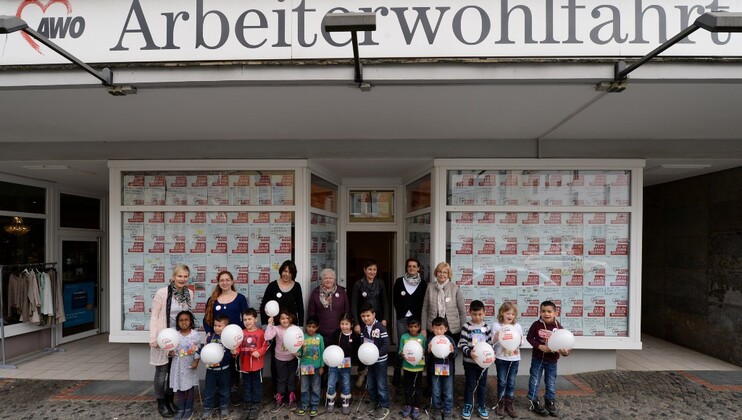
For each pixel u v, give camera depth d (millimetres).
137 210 5117
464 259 5070
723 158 4977
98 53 3117
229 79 3059
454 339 4250
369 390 4102
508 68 3002
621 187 5074
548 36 3008
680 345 6336
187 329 3885
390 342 6305
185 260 5113
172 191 5148
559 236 5070
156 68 3084
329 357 3797
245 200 5129
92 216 7582
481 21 3016
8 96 3398
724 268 5562
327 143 5055
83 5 3121
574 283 5039
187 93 3342
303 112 3914
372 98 3502
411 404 3912
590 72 2984
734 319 5406
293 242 5062
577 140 5023
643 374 4984
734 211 5430
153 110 3822
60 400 4379
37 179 6289
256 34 3066
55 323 6391
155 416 4012
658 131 4641
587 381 4758
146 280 5102
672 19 2984
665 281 6695
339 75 3041
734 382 4762
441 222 5051
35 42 3135
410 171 5746
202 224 5129
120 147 5098
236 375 4457
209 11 3076
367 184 6199
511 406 3959
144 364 5012
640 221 5008
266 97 3465
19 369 5414
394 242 6277
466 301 5039
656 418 3900
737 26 2305
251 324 3969
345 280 6191
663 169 5543
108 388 4715
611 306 5016
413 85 3156
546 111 3883
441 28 3029
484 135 4859
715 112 3877
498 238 5078
